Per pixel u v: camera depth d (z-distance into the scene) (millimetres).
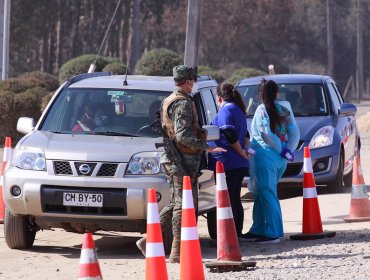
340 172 34562
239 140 22734
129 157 21719
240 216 23156
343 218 28312
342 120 36125
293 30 179125
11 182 22141
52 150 22078
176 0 176125
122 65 80875
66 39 169875
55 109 24375
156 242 16906
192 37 44406
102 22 166125
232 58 168500
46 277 19672
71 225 22125
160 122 20219
